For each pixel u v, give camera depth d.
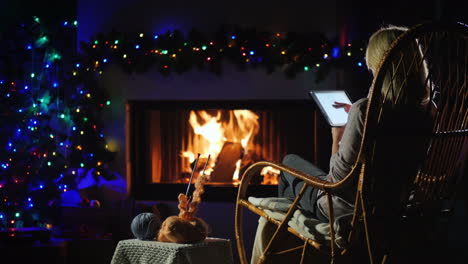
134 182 4.51
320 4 4.49
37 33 4.39
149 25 4.54
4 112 4.23
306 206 2.31
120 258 2.64
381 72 1.83
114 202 4.41
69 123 4.50
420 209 2.15
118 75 4.52
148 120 4.56
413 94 2.13
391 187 2.05
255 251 2.60
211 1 4.50
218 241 2.66
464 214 3.64
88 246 3.79
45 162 4.28
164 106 4.51
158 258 2.53
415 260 2.29
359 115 2.07
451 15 4.21
